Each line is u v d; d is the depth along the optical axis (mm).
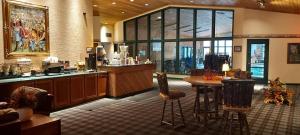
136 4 11602
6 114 3000
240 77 5328
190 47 12961
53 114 5934
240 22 11195
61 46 7539
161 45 13812
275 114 5949
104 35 14961
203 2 10672
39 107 4066
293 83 10859
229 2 9719
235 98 3939
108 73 8062
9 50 6082
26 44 6488
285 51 10805
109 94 8086
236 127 4965
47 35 7059
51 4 7184
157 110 6340
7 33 6035
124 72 8320
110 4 11023
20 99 4109
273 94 7145
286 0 7059
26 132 3297
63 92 6496
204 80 5090
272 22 10805
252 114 5949
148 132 4676
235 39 11383
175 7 13008
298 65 10750
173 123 4965
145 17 14234
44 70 6562
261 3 8117
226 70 5438
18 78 5723
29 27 6559
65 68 7176
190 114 5949
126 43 15047
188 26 12914
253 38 11086
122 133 4613
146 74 9523
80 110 6348
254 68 11219
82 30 8352
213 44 12227
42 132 3512
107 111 6238
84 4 8445
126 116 5773
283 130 4797
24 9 6422
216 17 12133
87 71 7570
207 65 6492
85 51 8438
